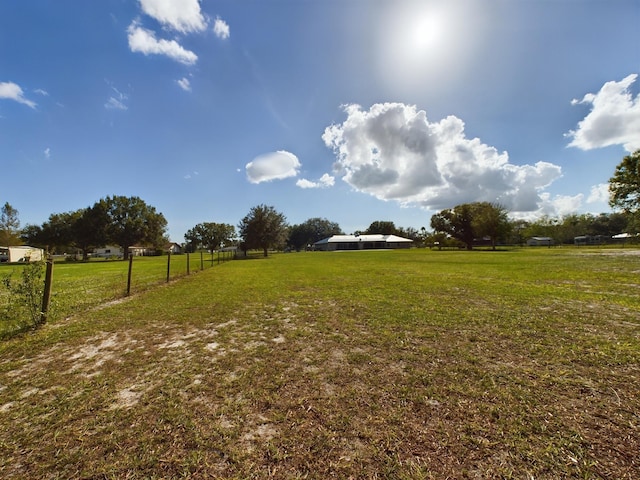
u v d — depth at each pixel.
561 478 1.76
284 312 6.55
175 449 2.14
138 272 18.08
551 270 14.17
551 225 76.06
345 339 4.64
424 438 2.18
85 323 5.80
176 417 2.55
